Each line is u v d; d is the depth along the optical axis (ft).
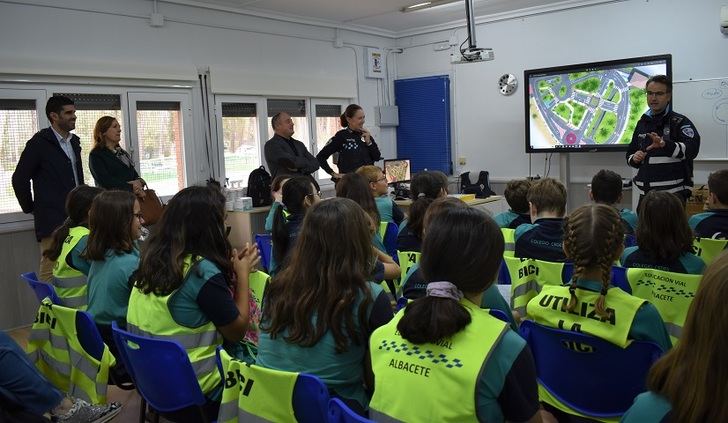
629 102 20.11
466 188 21.97
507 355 3.91
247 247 7.69
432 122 26.43
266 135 21.94
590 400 5.65
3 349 4.90
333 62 24.50
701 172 19.71
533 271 7.76
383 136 27.35
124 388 7.93
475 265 4.13
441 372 3.92
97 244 7.92
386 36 26.81
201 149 19.88
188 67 19.24
